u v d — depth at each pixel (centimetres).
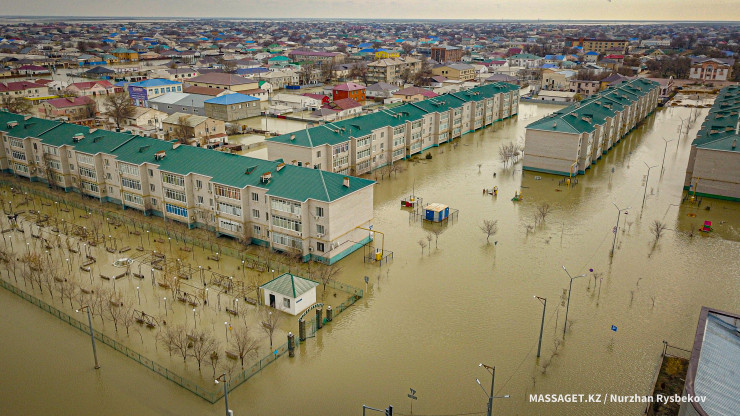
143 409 5784
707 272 8912
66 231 10200
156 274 8756
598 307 7825
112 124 19462
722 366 4944
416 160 16012
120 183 11369
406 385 6197
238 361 6581
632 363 6569
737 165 12006
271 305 7888
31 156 13088
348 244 9556
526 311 7731
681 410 4688
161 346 6894
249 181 9625
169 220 10819
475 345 6931
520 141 18412
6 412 5709
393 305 7906
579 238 10325
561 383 6222
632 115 19562
